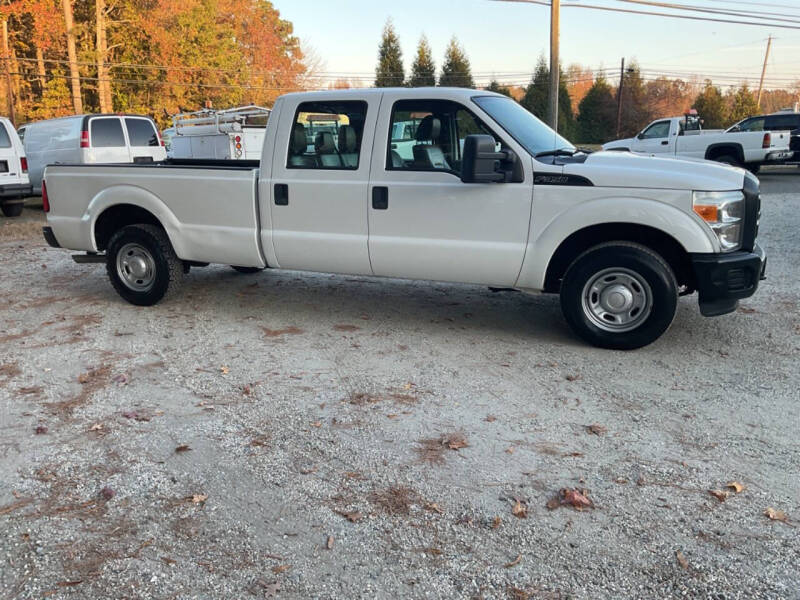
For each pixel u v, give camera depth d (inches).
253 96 2188.7
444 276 220.8
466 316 252.2
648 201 194.7
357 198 224.1
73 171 271.7
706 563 111.4
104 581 109.5
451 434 157.6
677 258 207.9
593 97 2258.9
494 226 209.8
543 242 205.2
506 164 206.4
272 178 235.8
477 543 117.7
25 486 137.8
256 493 134.2
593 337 210.4
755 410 167.9
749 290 198.8
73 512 128.6
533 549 116.0
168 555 115.8
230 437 157.4
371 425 162.7
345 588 107.3
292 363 205.6
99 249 281.9
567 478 137.9
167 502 131.5
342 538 119.6
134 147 587.5
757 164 807.1
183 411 172.1
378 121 220.2
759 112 2536.9
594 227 205.9
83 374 198.1
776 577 107.9
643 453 147.6
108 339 231.1
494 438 155.4
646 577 108.5
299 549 117.0
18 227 492.1
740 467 141.0
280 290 295.3
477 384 187.2
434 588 107.0
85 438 158.2
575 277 208.4
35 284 315.9
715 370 194.4
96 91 1729.8
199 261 262.8
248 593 106.4
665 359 203.6
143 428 162.7
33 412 173.0
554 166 201.8
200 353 215.8
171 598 105.6
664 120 816.9
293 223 235.6
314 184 229.0
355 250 228.4
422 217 217.2
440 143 215.2
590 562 112.3
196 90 1870.1
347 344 222.4
